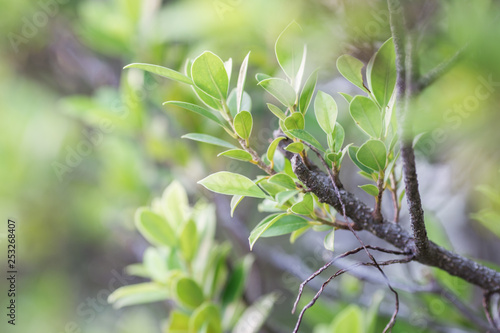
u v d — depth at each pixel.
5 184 1.91
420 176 1.22
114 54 1.62
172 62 1.38
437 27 0.95
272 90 0.89
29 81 1.90
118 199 1.67
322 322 1.23
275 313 1.59
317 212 0.94
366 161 0.89
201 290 1.13
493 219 1.05
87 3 1.60
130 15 1.37
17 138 1.93
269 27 1.15
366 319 1.18
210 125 1.32
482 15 0.83
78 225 1.99
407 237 0.90
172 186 1.19
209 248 1.17
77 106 1.39
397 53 0.83
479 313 1.14
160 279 1.17
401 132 0.83
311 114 1.22
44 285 2.06
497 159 1.02
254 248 1.32
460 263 0.90
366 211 0.90
